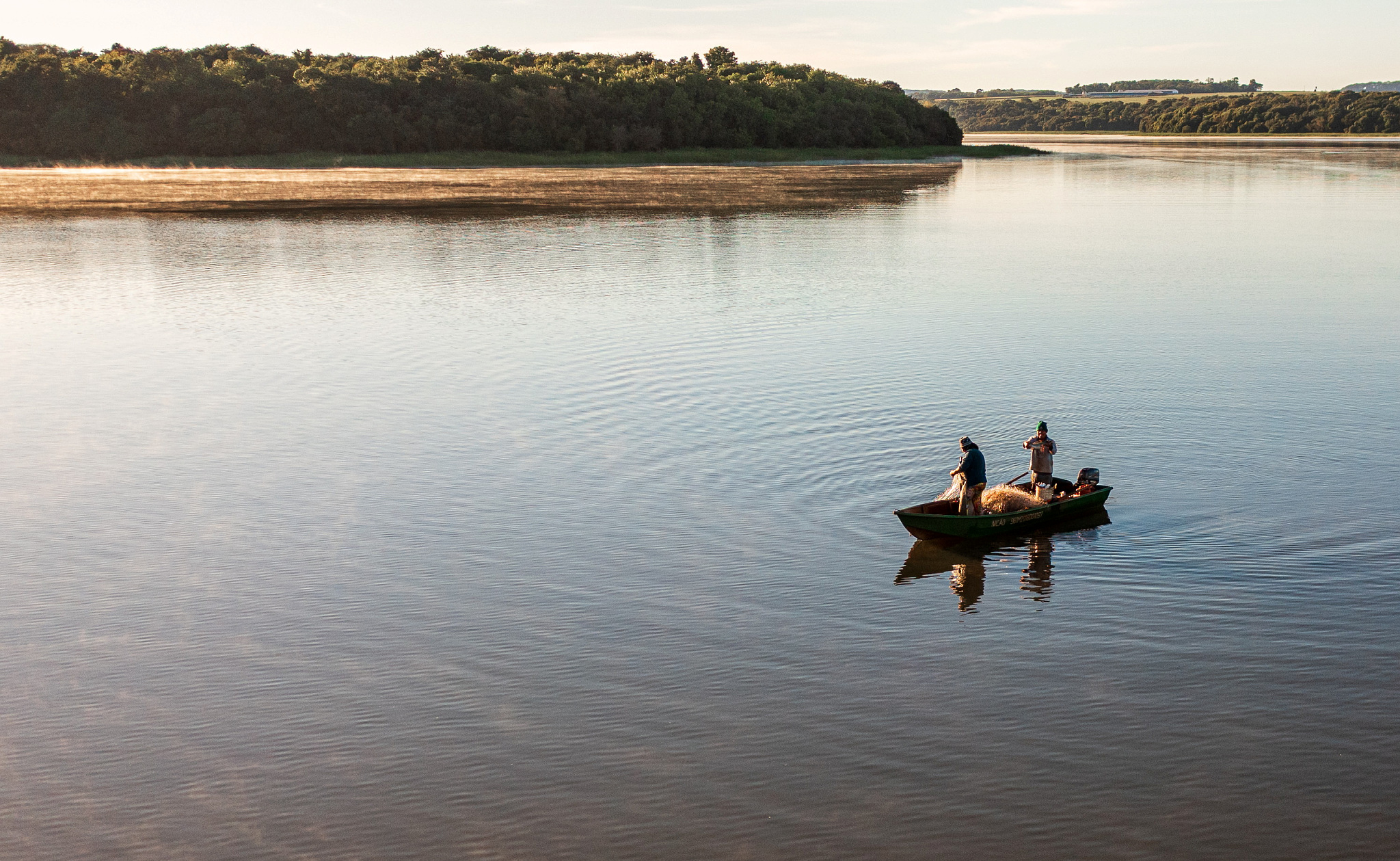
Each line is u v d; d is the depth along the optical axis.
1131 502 19.17
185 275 46.12
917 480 20.30
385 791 11.30
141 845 10.54
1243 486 19.86
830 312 36.94
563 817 10.86
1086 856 10.23
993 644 14.26
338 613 15.30
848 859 10.22
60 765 11.80
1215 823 10.67
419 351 31.14
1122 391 26.16
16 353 31.20
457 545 17.62
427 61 155.75
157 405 25.83
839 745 12.00
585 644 14.31
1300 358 29.66
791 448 22.16
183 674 13.69
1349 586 15.76
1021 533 17.86
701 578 16.30
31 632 14.84
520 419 24.45
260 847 10.48
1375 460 21.14
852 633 14.60
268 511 19.22
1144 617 14.96
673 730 12.31
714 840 10.51
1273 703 12.73
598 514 18.86
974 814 10.83
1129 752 11.81
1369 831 10.55
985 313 36.78
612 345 31.58
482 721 12.53
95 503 19.70
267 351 31.36
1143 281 44.03
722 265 48.94
